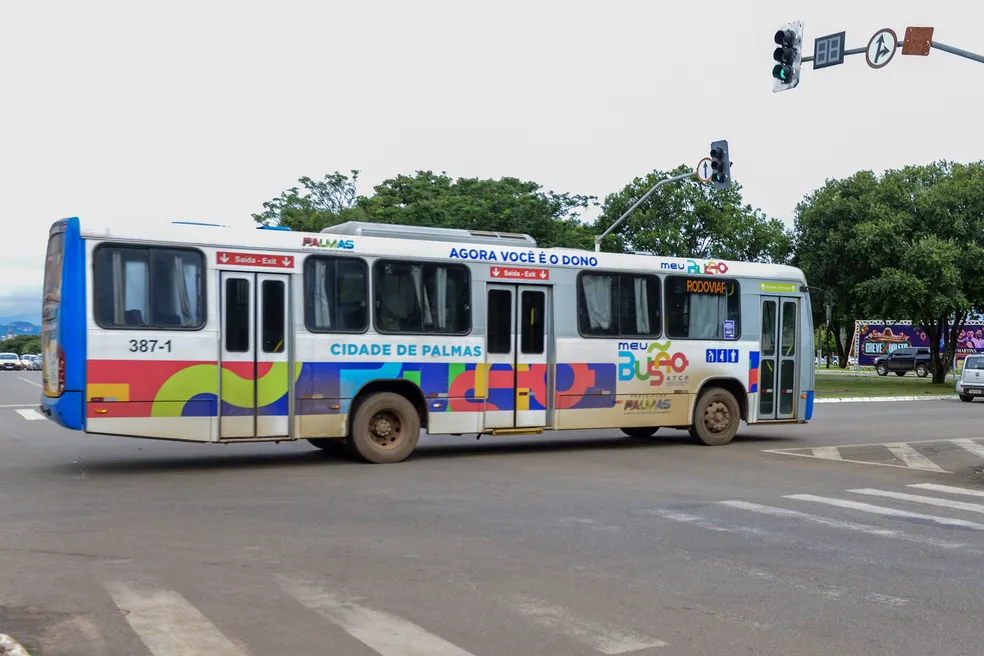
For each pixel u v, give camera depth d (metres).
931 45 14.96
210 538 7.63
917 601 6.07
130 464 12.52
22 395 30.86
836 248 41.69
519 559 7.05
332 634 5.13
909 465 13.80
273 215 48.97
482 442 16.23
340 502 9.51
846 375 59.28
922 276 38.78
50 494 9.83
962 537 8.30
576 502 9.73
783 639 5.19
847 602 6.01
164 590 5.97
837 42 15.91
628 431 17.39
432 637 5.11
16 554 6.95
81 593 5.86
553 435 17.58
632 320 14.90
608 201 44.16
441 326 13.24
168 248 11.54
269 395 12.02
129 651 4.78
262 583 6.20
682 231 42.03
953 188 40.06
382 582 6.29
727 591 6.22
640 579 6.50
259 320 12.01
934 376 44.53
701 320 15.63
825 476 12.33
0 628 5.12
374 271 12.80
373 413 12.70
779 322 16.53
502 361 13.67
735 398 16.19
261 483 10.79
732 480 11.71
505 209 39.28
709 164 26.59
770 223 44.25
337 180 50.09
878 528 8.65
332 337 12.44
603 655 4.86
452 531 8.09
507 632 5.23
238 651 4.82
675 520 8.80
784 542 7.89
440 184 52.09
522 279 13.88
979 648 5.11
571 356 14.25
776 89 16.73
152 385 11.34
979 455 15.16
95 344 11.07
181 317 11.55
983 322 61.88
